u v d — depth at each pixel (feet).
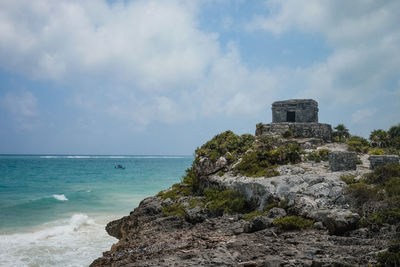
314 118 135.13
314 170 84.12
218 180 94.43
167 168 490.90
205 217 78.48
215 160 103.14
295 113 135.33
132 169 454.81
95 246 84.38
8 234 91.35
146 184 233.96
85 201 151.64
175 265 41.39
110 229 99.66
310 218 61.11
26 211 125.59
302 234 54.60
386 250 39.47
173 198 101.40
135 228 89.40
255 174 87.71
